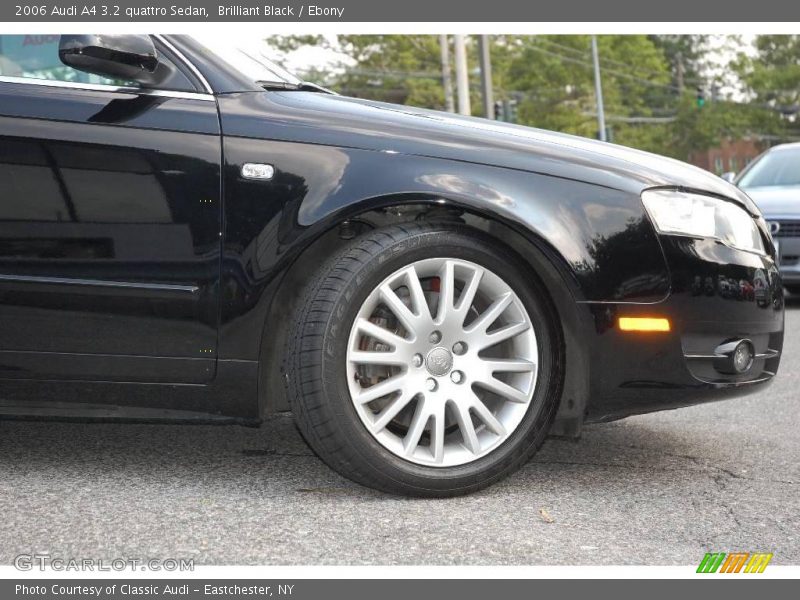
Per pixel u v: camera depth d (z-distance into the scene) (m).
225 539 2.61
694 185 3.12
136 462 3.35
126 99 2.96
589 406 3.04
